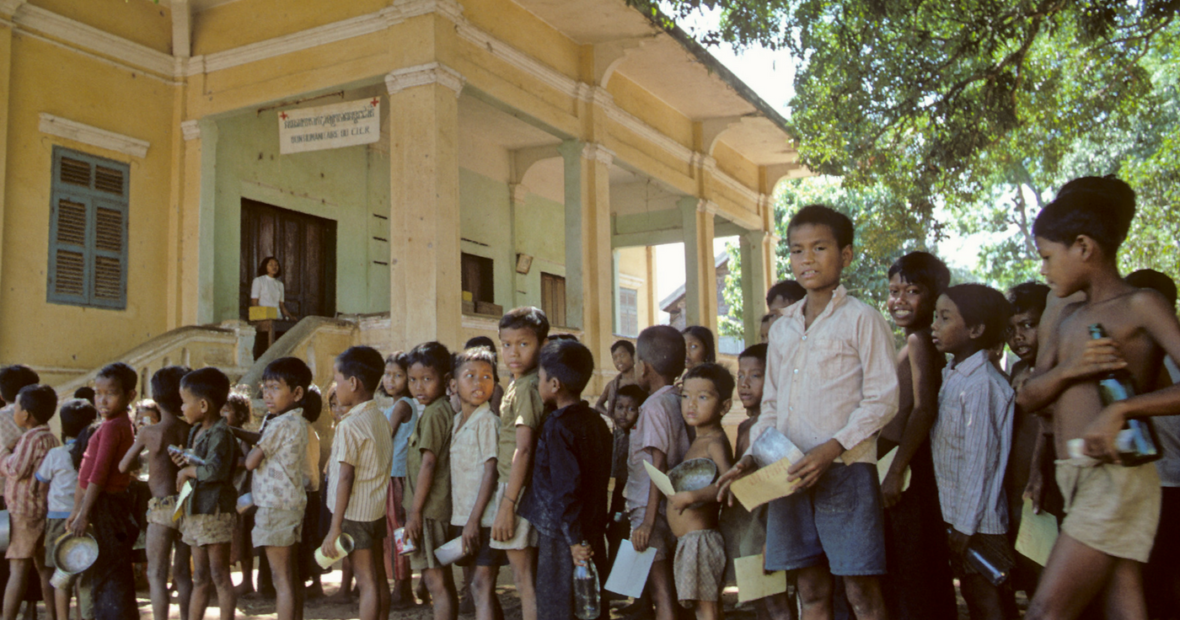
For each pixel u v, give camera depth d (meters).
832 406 2.91
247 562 6.04
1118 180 2.81
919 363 3.49
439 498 4.20
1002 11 9.05
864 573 2.79
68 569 4.42
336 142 9.28
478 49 9.61
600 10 10.62
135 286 10.04
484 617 3.96
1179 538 3.14
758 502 2.83
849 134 9.97
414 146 8.84
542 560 3.65
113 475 4.69
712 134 14.70
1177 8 8.34
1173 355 2.36
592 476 3.75
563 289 17.20
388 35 9.17
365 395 4.38
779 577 3.29
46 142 9.28
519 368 4.06
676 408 4.15
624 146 12.50
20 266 9.02
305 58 9.71
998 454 3.50
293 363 4.44
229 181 10.90
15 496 4.96
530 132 14.45
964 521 3.46
